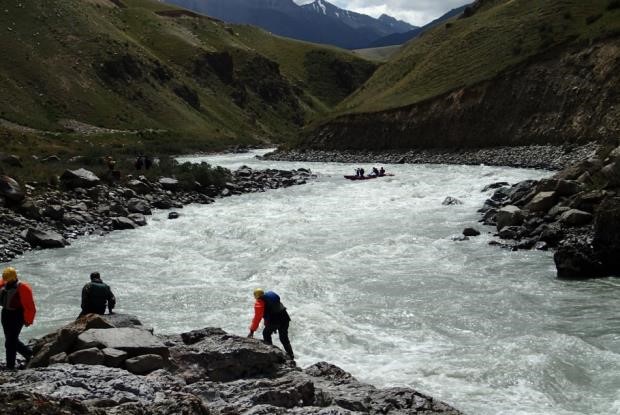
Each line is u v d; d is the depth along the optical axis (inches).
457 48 3221.0
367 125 3075.8
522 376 468.4
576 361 496.1
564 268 778.2
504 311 646.5
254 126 6112.2
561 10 2770.7
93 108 4232.3
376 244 978.1
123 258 930.1
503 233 1003.3
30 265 884.0
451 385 459.5
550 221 999.6
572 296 698.2
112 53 4906.5
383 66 4350.4
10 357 438.9
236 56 7155.5
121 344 400.2
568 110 2282.2
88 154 2070.6
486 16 3442.4
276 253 934.4
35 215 1131.3
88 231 1133.7
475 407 421.1
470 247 955.3
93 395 308.7
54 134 3243.1
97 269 856.9
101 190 1382.9
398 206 1393.9
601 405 422.3
